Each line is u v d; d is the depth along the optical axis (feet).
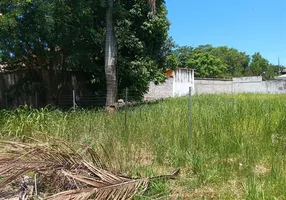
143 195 12.73
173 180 14.76
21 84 47.42
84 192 11.59
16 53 39.14
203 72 167.53
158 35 48.29
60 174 13.24
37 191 13.15
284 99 39.01
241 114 24.91
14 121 25.46
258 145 18.89
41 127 24.04
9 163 13.08
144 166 16.75
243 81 104.27
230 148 18.37
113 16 41.32
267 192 12.69
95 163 14.65
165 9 48.01
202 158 16.60
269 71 200.85
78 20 40.86
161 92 77.71
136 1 45.42
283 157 16.78
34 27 38.17
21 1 33.22
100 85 50.01
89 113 30.68
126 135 21.81
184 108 29.73
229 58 215.92
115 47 40.34
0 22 32.32
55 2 37.91
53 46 42.32
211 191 13.55
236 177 15.08
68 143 15.06
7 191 13.60
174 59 54.29
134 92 50.01
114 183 12.55
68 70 47.42
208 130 21.16
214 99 40.47
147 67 46.96
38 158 13.48
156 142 20.26
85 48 43.37
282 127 22.12
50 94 45.68
